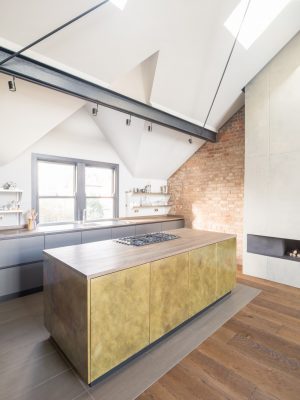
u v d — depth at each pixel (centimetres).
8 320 249
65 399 152
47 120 300
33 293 314
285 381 169
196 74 329
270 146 368
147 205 533
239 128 454
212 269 272
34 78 222
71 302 172
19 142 308
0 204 332
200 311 263
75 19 196
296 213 344
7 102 261
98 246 237
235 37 300
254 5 282
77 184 424
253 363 188
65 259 189
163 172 554
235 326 242
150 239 271
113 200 491
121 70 269
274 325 244
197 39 279
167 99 346
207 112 415
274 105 364
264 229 376
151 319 198
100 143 453
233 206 465
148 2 220
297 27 328
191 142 477
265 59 359
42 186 387
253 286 349
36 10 192
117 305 171
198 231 340
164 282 209
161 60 285
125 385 164
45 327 223
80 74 252
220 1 248
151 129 384
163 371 178
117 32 232
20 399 151
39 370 176
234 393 158
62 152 399
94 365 159
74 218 427
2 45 202
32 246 310
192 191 537
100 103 283
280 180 358
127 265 176
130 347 182
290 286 350
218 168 488
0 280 287
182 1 233
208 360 191
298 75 341
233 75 361
